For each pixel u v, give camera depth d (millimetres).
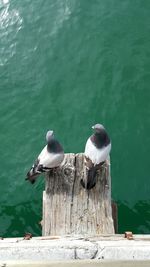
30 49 18438
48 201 8508
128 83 17250
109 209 8344
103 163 8992
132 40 18141
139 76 17344
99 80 17453
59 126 16625
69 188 8625
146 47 17922
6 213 15344
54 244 6379
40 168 9242
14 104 17297
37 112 17047
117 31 18453
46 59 18156
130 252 6031
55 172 8938
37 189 15625
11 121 16969
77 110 16906
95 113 16766
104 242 6465
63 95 17312
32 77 17828
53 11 19188
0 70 18078
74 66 17891
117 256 6016
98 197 8477
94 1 19266
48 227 8227
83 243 6410
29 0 19469
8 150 16422
